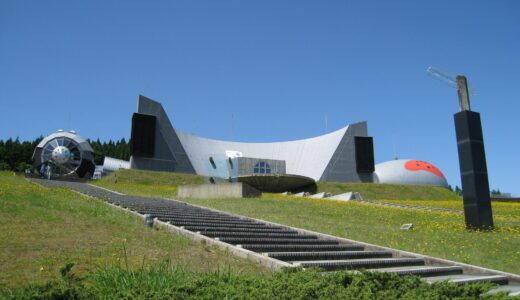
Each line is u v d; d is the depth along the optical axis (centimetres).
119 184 4419
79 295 505
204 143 7256
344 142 7094
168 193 3534
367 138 7100
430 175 7962
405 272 920
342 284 577
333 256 1055
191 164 6375
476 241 1495
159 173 5400
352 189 6031
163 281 603
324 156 7200
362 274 600
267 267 871
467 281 891
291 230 1491
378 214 2267
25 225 1039
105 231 1068
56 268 727
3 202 1341
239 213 1942
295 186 5891
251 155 7606
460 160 1984
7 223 1041
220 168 6700
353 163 7012
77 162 5703
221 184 3045
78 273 709
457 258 1179
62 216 1212
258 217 1823
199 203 2367
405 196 5928
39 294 491
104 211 1405
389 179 7831
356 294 520
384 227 1775
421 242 1414
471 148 1947
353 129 7225
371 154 7044
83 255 824
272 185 5641
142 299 505
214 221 1505
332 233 1483
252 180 5512
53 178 4703
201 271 779
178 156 6266
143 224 1248
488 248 1368
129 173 5175
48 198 1616
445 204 3853
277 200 2766
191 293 538
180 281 625
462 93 2058
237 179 5500
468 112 2003
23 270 702
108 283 592
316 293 522
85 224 1130
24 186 2288
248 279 621
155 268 691
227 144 7594
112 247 905
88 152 5825
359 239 1396
